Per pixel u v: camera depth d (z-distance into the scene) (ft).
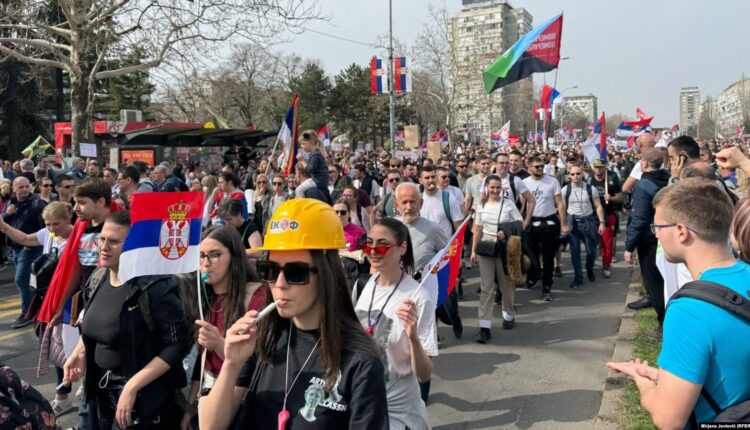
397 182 29.27
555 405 15.67
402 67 76.84
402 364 10.08
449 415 15.43
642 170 19.74
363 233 18.47
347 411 6.14
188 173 59.21
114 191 36.96
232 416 6.56
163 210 9.35
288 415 6.23
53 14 67.87
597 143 41.01
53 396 17.22
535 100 203.00
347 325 6.47
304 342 6.50
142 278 10.02
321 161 26.58
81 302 14.14
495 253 21.26
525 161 53.52
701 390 6.45
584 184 30.42
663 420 6.52
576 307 25.84
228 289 10.26
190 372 11.17
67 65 61.46
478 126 223.51
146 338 10.01
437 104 173.78
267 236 6.59
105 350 10.45
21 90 107.76
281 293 6.39
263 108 181.06
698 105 559.38
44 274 15.88
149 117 142.00
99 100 121.80
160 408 10.00
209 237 10.25
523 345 20.89
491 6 266.16
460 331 21.85
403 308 9.48
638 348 19.04
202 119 153.79
